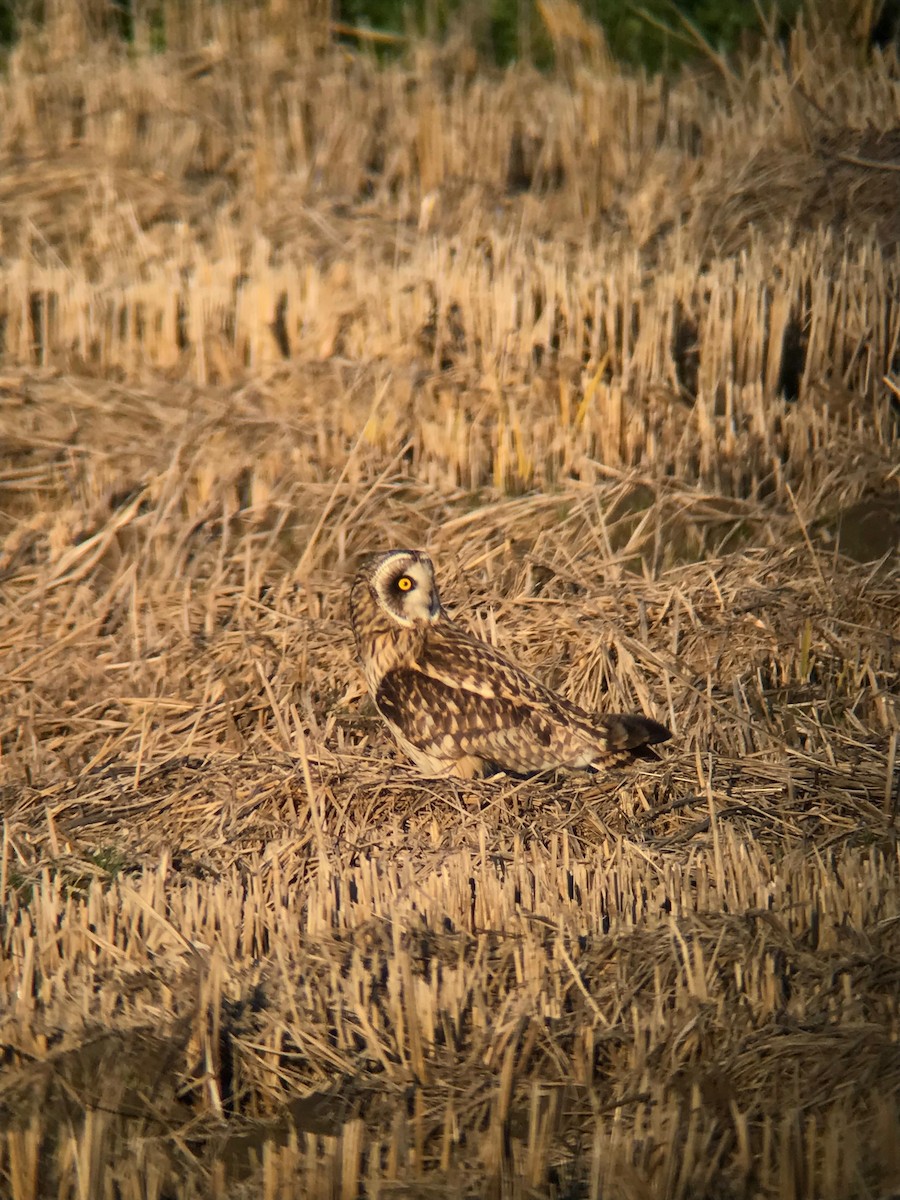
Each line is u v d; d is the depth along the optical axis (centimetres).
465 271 1535
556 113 1995
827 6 2067
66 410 1440
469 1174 627
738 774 984
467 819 948
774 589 1166
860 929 758
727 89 2088
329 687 1134
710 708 1055
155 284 1558
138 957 773
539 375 1415
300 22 2236
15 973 755
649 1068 670
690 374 1466
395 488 1330
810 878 830
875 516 1242
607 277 1483
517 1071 677
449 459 1375
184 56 2183
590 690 1108
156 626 1204
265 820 965
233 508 1330
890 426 1366
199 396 1454
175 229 1795
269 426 1395
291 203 1858
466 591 1209
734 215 1691
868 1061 670
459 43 2227
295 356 1498
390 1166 625
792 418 1353
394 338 1480
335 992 724
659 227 1727
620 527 1279
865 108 1809
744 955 736
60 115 2062
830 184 1677
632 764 1001
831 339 1421
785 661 1115
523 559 1233
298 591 1222
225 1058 699
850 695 1081
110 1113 659
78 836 962
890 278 1444
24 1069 672
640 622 1138
